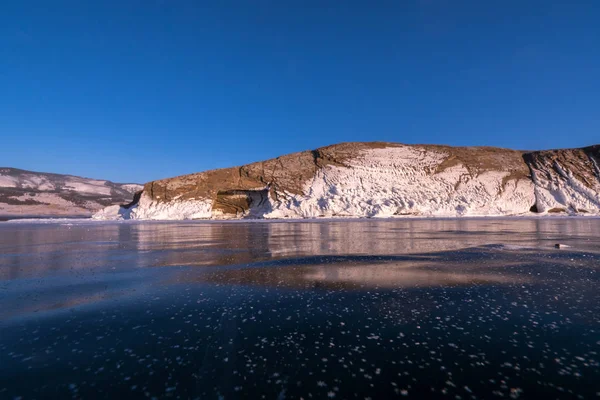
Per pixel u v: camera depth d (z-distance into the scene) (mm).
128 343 4051
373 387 3043
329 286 6742
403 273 7926
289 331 4383
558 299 5719
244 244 14266
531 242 14117
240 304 5590
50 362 3590
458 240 15078
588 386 3020
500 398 2852
